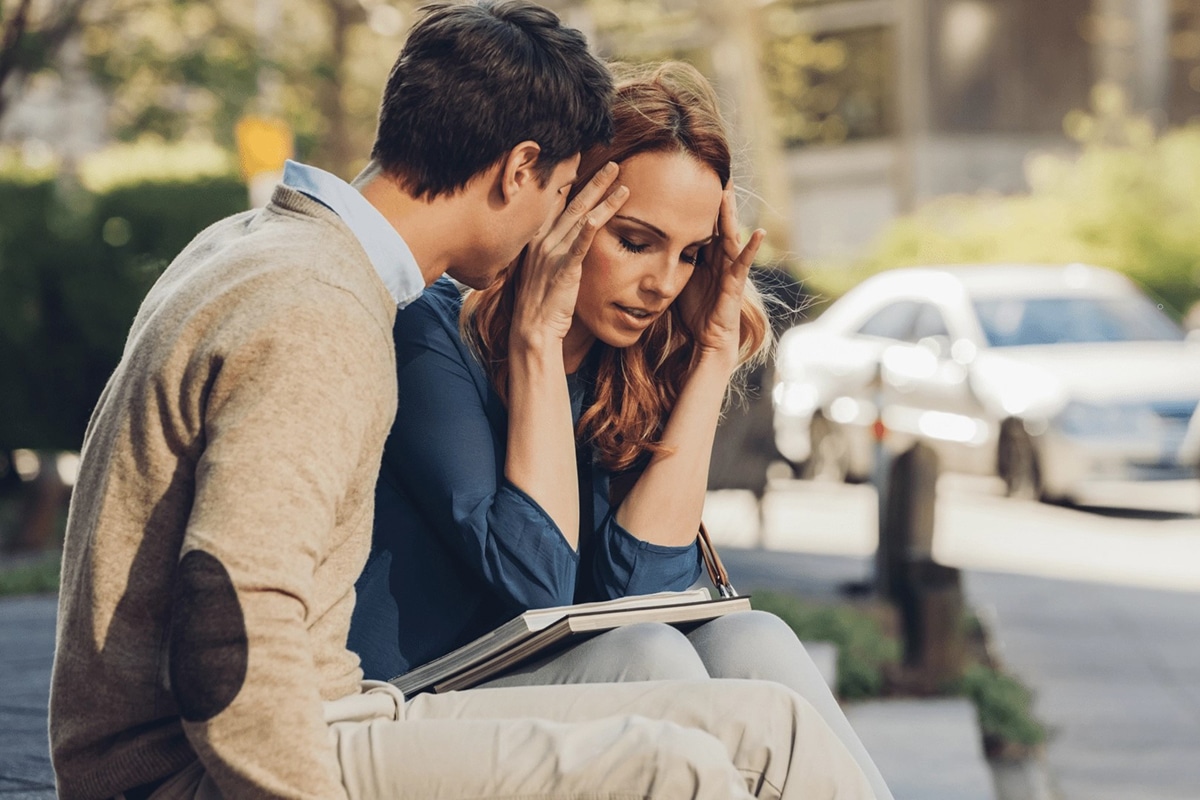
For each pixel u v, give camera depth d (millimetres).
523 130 2342
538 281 2814
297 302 2020
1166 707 7496
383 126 2363
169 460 2041
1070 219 25484
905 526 9023
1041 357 13594
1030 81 34031
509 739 2133
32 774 3945
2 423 12227
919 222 26094
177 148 14336
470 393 2834
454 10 2379
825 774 2223
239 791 1919
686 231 2918
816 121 34531
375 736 2158
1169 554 11547
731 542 12070
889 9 33562
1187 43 36938
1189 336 14289
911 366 14336
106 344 12320
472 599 2777
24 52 12031
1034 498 13359
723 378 3113
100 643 2057
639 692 2305
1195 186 25938
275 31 16234
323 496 1982
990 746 6812
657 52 25062
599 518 3049
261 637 1905
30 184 12352
